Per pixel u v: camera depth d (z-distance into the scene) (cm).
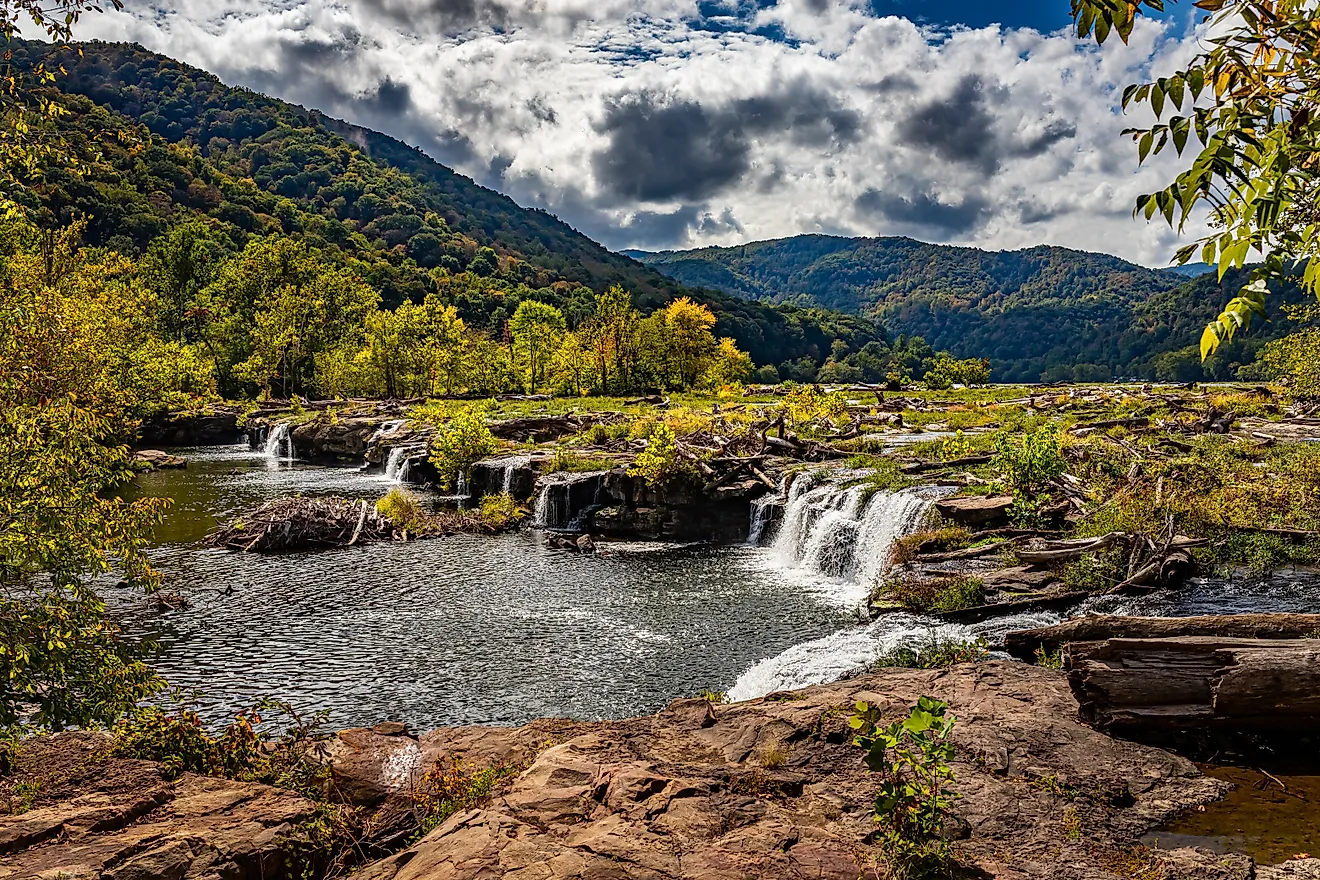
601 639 1702
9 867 580
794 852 555
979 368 8069
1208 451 2356
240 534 2647
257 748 903
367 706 1378
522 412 5625
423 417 5228
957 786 694
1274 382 4616
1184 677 776
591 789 683
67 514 875
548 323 9244
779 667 1364
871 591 1884
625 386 8188
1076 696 827
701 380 8119
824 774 739
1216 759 749
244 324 7606
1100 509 1850
